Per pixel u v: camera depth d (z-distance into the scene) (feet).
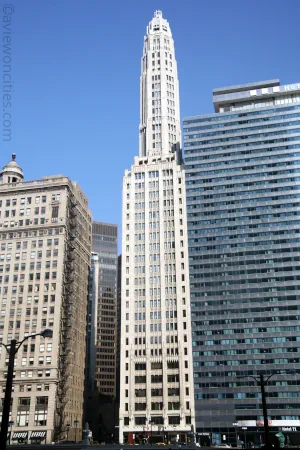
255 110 603.67
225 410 481.05
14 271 513.45
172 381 488.44
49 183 542.57
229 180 575.38
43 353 472.85
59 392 467.52
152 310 520.83
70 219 548.31
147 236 554.46
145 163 599.98
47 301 494.18
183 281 527.40
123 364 505.66
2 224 536.42
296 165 567.59
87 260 608.60
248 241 544.62
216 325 516.73
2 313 497.05
